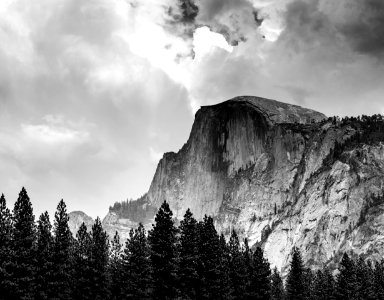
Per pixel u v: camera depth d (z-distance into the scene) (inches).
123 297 3673.7
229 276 4338.1
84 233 4057.6
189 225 3732.8
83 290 3695.9
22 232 3275.1
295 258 5605.3
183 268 3602.4
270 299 5036.9
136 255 3649.1
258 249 4761.3
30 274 3218.5
